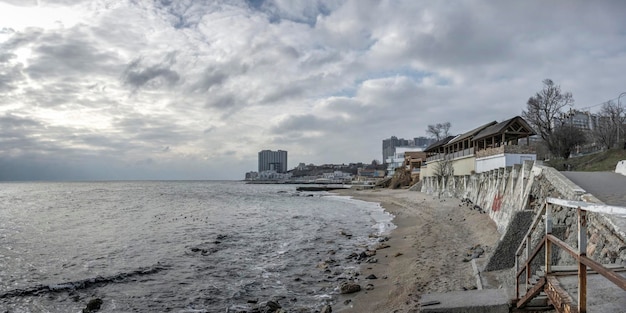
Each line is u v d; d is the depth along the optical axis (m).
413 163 106.88
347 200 85.56
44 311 15.83
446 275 17.61
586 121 72.75
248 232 36.72
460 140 56.88
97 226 41.47
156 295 17.88
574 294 6.85
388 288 17.53
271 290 18.58
